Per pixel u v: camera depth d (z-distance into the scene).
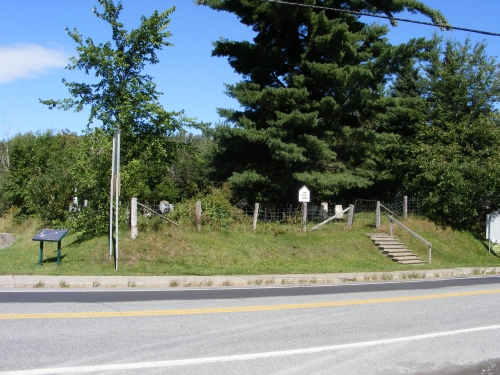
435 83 29.56
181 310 9.44
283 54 25.62
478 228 27.66
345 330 8.20
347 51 23.81
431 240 24.84
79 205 20.86
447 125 28.22
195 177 42.16
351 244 22.19
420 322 8.98
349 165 27.41
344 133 25.22
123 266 16.25
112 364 6.06
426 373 6.22
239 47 25.67
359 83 23.72
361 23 26.36
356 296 11.87
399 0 24.14
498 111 28.83
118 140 15.39
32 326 7.81
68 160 25.16
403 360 6.67
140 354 6.50
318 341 7.44
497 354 7.10
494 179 25.06
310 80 24.09
